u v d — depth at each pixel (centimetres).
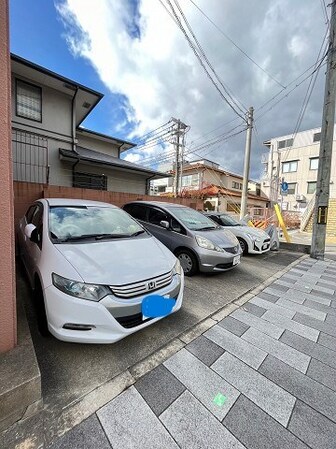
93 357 190
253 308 300
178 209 482
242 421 142
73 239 237
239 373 182
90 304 172
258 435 133
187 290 346
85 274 182
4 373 135
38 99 763
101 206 323
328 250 772
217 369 185
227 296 333
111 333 177
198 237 394
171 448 124
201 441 129
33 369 140
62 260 195
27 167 748
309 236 1151
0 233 142
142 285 194
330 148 605
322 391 168
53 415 139
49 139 794
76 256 202
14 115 714
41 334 212
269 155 2612
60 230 247
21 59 651
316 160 2250
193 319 262
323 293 364
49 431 129
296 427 139
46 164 781
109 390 160
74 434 129
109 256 212
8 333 151
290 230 1424
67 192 553
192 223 441
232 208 1902
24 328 177
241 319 269
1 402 126
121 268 198
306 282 418
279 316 280
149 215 475
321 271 501
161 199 806
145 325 196
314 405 156
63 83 761
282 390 168
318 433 136
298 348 218
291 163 2408
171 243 420
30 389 135
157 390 162
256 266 514
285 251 708
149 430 133
